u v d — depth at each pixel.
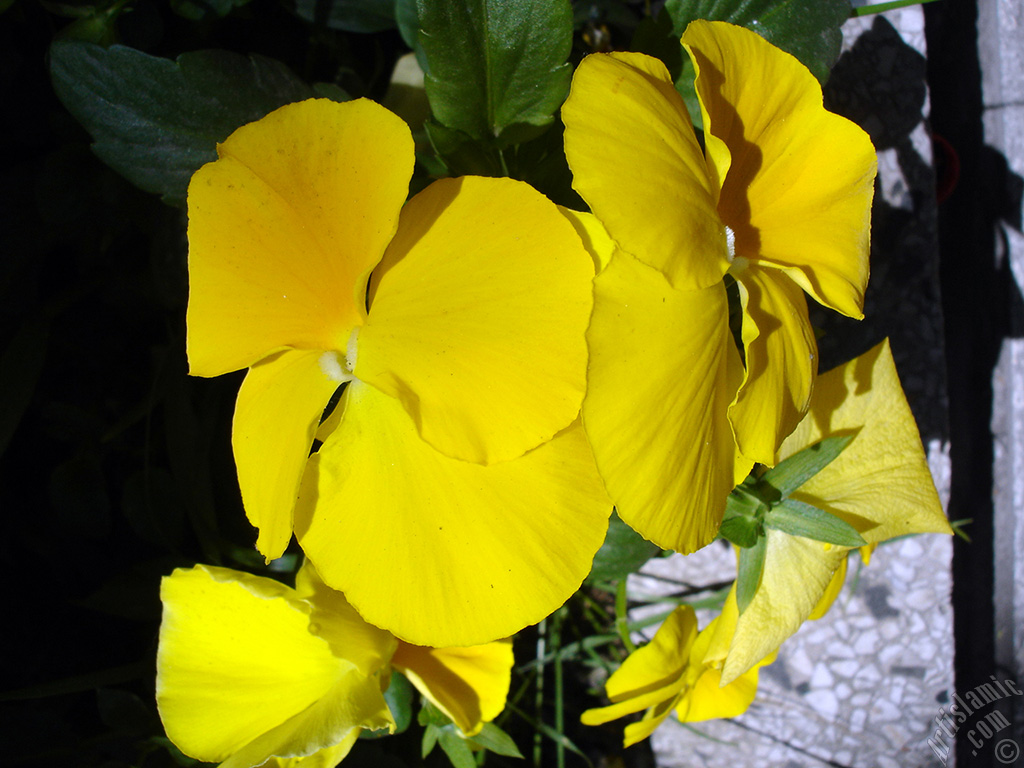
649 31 0.18
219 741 0.16
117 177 0.18
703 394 0.12
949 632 0.26
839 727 0.27
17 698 0.18
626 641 0.20
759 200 0.14
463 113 0.16
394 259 0.12
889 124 0.23
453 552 0.12
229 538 0.19
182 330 0.19
